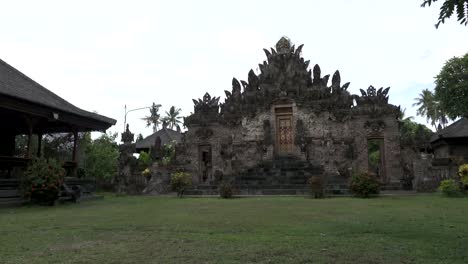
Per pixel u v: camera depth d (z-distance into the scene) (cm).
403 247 627
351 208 1241
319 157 2605
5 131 2330
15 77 1947
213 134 2880
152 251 622
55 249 649
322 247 633
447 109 3266
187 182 2181
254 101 2802
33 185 1544
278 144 2731
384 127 2558
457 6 498
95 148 3459
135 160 2569
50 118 1823
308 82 2778
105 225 924
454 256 564
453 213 1073
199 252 607
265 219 990
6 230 870
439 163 2262
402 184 2330
